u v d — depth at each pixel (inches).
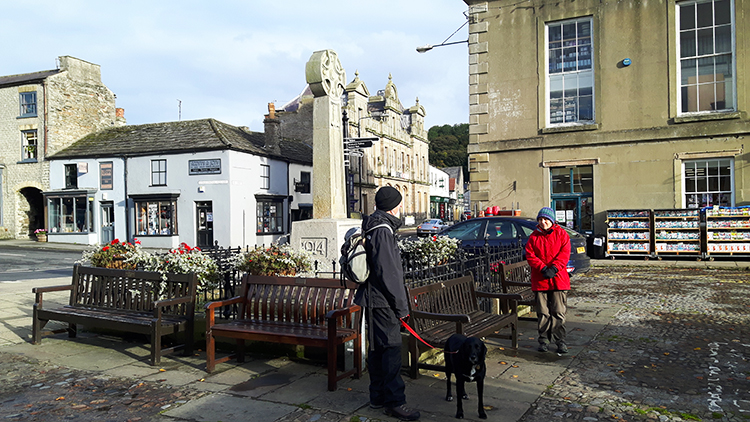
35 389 175.3
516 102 655.1
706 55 582.6
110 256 249.9
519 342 241.9
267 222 1102.4
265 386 176.4
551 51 645.9
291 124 1477.6
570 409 155.2
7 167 1168.2
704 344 228.5
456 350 150.2
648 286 410.9
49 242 1102.4
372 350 154.3
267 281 205.3
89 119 1224.2
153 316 209.3
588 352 220.1
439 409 156.4
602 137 612.7
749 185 558.9
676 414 150.5
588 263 383.9
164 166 1033.5
